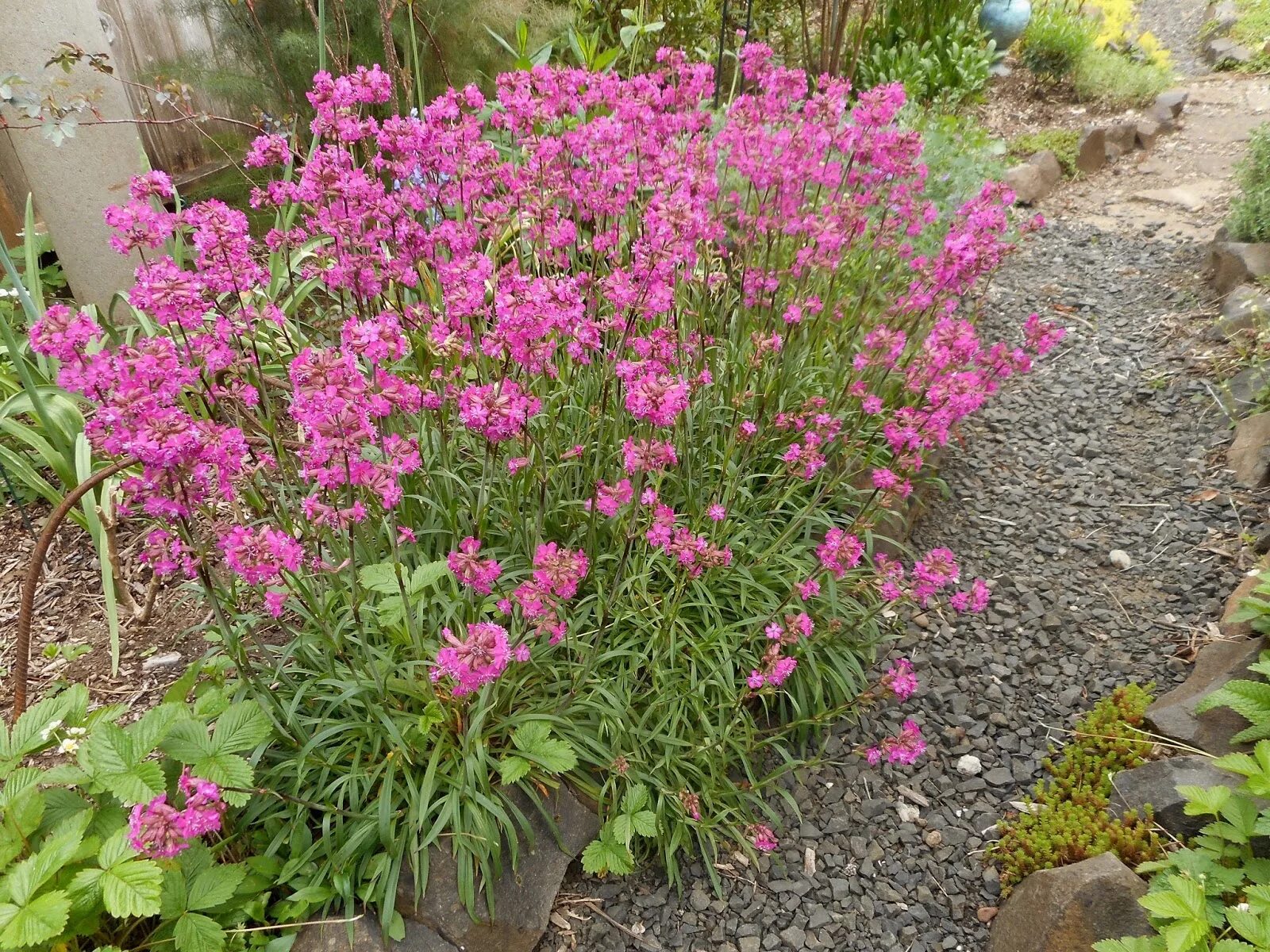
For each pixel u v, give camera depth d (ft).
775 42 27.27
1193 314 17.63
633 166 10.88
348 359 6.05
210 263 7.73
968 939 8.32
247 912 7.26
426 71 18.33
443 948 7.49
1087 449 14.57
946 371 10.01
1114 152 26.68
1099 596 11.87
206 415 9.69
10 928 5.74
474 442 10.30
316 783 8.13
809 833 9.27
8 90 11.20
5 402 11.22
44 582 11.05
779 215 11.68
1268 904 6.31
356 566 9.47
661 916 8.48
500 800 8.11
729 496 10.22
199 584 9.00
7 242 16.58
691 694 9.09
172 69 17.46
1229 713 8.84
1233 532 12.32
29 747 6.87
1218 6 41.11
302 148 15.81
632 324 9.19
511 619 9.07
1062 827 8.66
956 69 28.43
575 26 20.83
